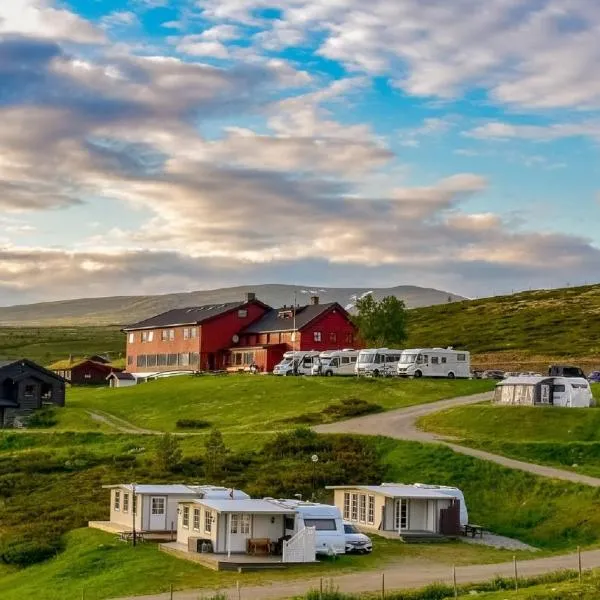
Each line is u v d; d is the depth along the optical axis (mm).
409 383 112625
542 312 194375
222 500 59719
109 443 92438
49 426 105750
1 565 59406
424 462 77562
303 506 58906
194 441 90375
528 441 82625
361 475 76500
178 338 147625
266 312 148000
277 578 50781
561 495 68750
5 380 112938
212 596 45469
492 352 161125
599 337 165625
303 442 84188
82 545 59969
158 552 57438
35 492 76438
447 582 47156
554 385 94312
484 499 70938
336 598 42906
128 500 64250
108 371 153375
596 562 53594
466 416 91188
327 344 136750
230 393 113188
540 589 42406
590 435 84125
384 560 55969
